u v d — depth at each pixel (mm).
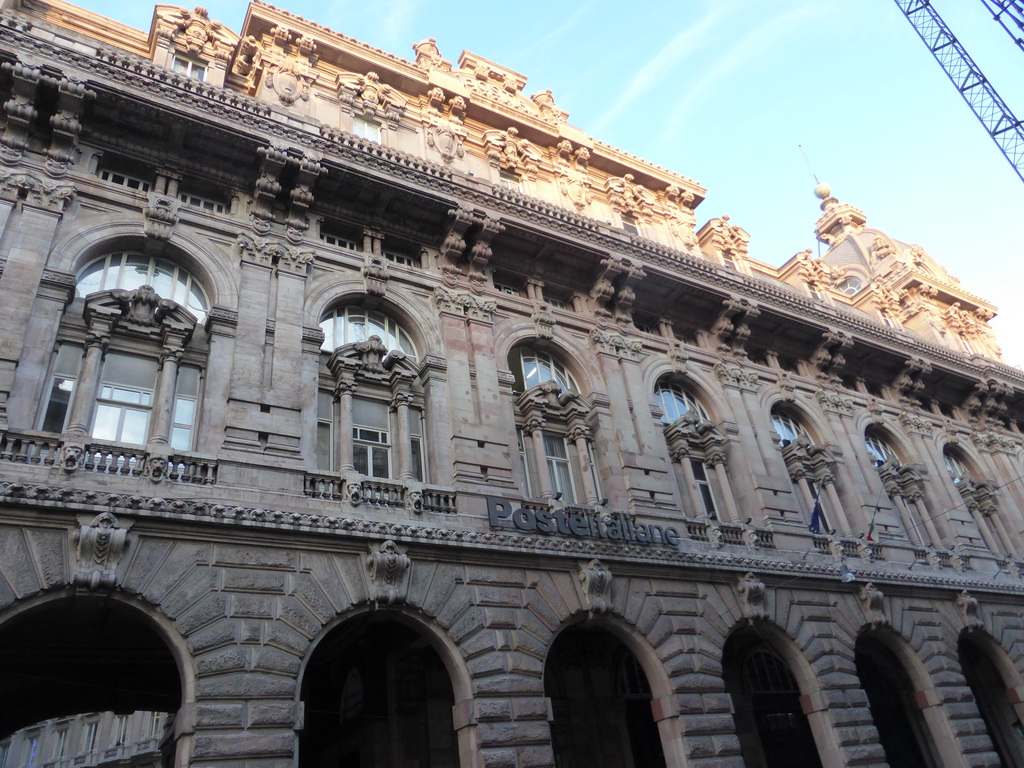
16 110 19859
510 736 17422
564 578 20562
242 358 19844
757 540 25500
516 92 36094
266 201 23125
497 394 23672
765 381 32406
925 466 34781
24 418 16625
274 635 16125
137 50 27547
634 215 35875
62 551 14883
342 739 22203
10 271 17938
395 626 20625
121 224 20578
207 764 14289
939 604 28969
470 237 26375
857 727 23188
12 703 20484
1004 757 30797
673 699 20266
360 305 23969
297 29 29406
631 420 26281
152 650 20047
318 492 18703
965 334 47406
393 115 30109
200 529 16406
